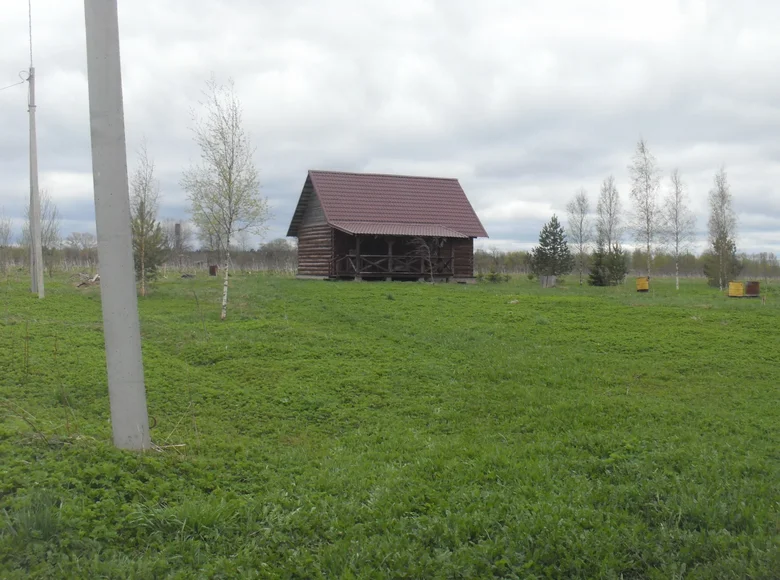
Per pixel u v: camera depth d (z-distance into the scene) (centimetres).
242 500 589
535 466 718
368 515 579
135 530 503
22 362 1109
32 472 551
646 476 684
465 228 3516
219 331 1600
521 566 488
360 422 968
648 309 2056
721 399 1132
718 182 4625
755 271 5750
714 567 485
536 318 1847
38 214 2050
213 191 1953
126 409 668
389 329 1716
